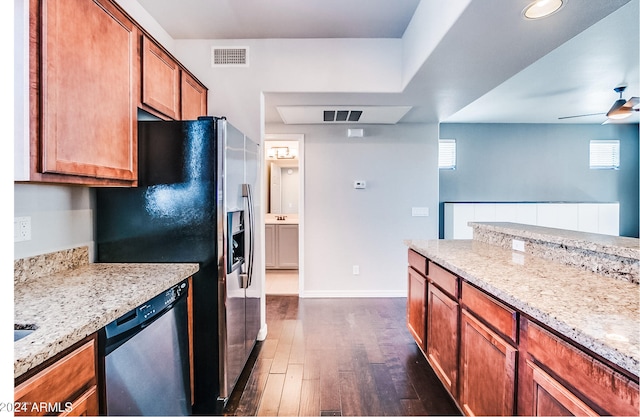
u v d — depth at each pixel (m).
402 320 3.29
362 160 4.07
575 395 0.94
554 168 5.92
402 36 2.74
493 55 2.09
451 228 5.52
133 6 2.20
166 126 1.89
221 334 1.89
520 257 1.99
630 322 0.96
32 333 0.94
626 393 0.79
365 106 3.27
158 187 1.90
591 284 1.38
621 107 3.52
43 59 1.18
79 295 1.30
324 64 2.79
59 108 1.25
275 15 2.41
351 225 4.09
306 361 2.46
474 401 1.54
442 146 5.90
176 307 1.66
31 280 1.52
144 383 1.35
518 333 1.21
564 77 3.46
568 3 1.50
